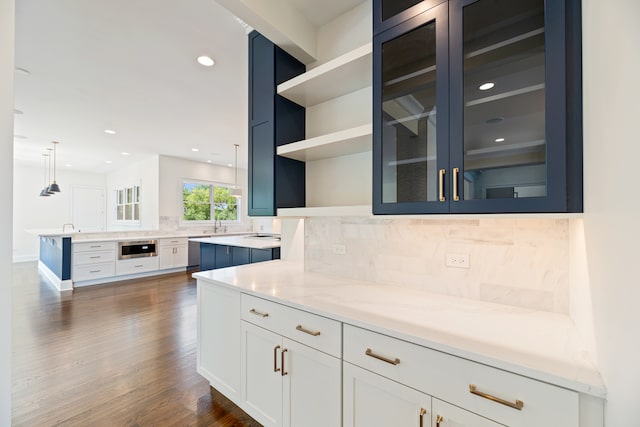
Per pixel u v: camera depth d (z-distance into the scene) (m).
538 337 0.99
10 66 1.01
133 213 7.35
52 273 5.21
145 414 1.72
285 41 1.83
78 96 3.16
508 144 1.04
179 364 2.30
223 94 3.11
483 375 0.88
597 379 0.74
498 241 1.38
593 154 0.82
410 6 1.30
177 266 6.12
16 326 3.07
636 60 0.57
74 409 1.76
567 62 0.92
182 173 6.72
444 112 1.17
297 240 2.59
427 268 1.59
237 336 1.69
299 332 1.37
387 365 1.08
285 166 1.98
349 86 1.81
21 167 7.55
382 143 1.36
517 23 1.04
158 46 2.23
